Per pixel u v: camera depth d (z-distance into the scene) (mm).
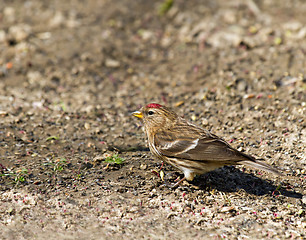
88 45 16672
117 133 11727
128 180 9273
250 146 10625
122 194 8820
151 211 8375
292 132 10945
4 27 17969
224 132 11383
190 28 17641
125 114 12773
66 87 14453
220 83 13602
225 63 14703
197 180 9328
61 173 9516
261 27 16844
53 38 17156
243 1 19078
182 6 19250
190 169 8922
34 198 8727
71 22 18344
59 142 11109
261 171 9617
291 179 9305
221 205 8500
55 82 14688
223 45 15945
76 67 15406
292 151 10242
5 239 7781
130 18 18828
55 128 11867
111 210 8398
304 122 11227
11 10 19641
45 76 14953
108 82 14742
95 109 13031
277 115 11750
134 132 11805
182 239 7664
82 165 9867
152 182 9211
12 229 8016
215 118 12086
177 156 8938
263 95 12680
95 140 11297
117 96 13914
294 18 17344
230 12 18172
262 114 11812
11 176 9398
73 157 10250
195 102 13062
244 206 8453
